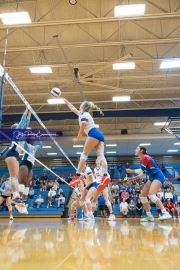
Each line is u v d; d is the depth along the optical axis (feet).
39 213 56.34
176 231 8.00
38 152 89.35
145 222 16.17
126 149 87.71
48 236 6.25
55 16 32.42
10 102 54.24
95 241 5.16
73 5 30.68
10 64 42.32
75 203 24.31
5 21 27.04
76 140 14.85
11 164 13.91
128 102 56.03
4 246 4.33
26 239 5.52
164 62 37.09
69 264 2.88
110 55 40.45
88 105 15.47
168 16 29.17
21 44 37.37
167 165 95.45
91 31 35.06
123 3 30.40
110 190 65.67
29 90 51.19
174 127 62.54
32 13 31.89
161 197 55.47
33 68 39.45
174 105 55.21
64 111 55.11
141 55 40.34
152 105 55.93
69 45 35.60
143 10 25.75
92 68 43.73
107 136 69.10
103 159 14.57
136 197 56.24
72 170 93.56
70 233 7.23
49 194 59.72
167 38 34.99
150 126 68.54
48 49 38.17
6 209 56.18
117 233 7.21
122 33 35.50
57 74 45.85
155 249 4.03
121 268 2.67
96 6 30.76
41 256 3.38
